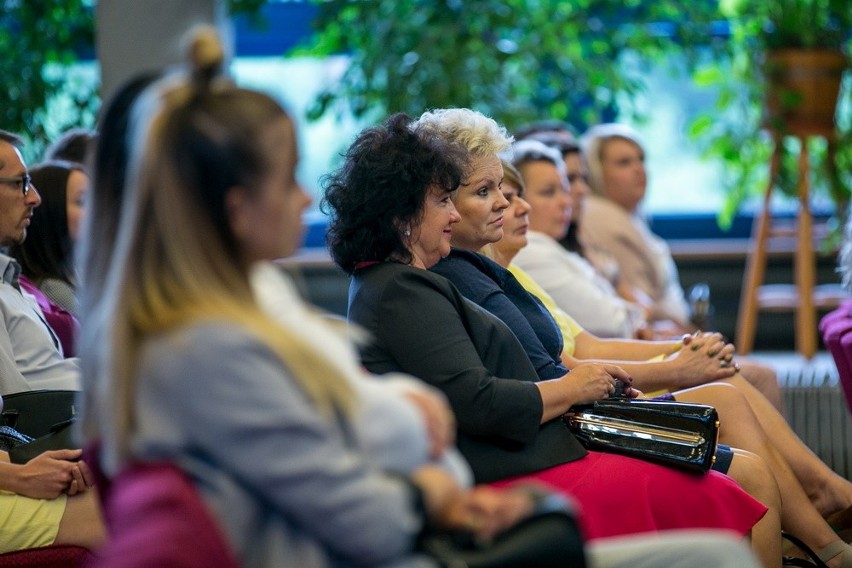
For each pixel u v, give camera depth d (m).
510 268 6.22
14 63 9.84
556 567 2.71
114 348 2.50
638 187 9.25
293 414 2.48
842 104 10.97
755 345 11.82
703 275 11.90
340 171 4.77
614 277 8.55
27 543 4.36
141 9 7.84
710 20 10.62
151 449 2.49
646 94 10.87
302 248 12.16
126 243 2.53
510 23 9.83
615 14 10.76
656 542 3.11
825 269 11.90
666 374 5.79
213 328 2.46
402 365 4.47
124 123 2.71
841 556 5.34
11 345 5.22
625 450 4.68
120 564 2.35
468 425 4.45
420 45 9.66
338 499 2.51
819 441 7.25
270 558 2.57
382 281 4.56
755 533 5.01
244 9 10.23
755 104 10.70
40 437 4.79
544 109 10.55
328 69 11.97
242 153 2.55
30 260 6.04
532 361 5.11
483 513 2.69
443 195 4.73
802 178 10.43
